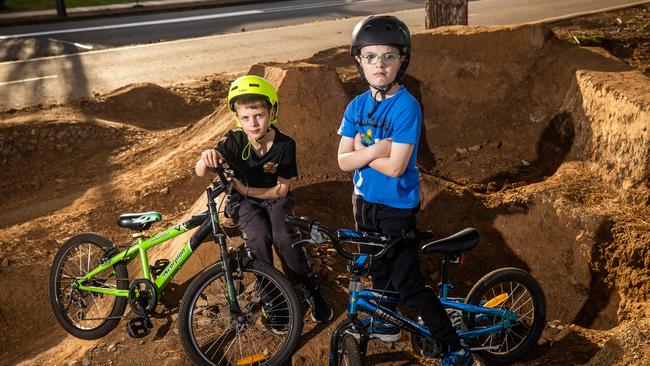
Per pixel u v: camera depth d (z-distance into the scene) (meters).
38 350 4.52
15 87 11.11
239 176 3.72
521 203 5.57
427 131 7.09
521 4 19.08
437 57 7.45
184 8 20.77
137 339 3.90
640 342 3.48
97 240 4.13
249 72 6.46
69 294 4.13
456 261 3.47
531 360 3.91
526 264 5.35
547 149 6.68
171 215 5.75
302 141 5.61
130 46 14.77
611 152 5.72
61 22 18.55
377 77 3.17
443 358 3.44
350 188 5.45
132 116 9.15
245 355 3.74
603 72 6.61
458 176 6.48
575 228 5.17
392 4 20.75
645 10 14.52
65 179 7.12
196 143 6.95
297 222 3.16
